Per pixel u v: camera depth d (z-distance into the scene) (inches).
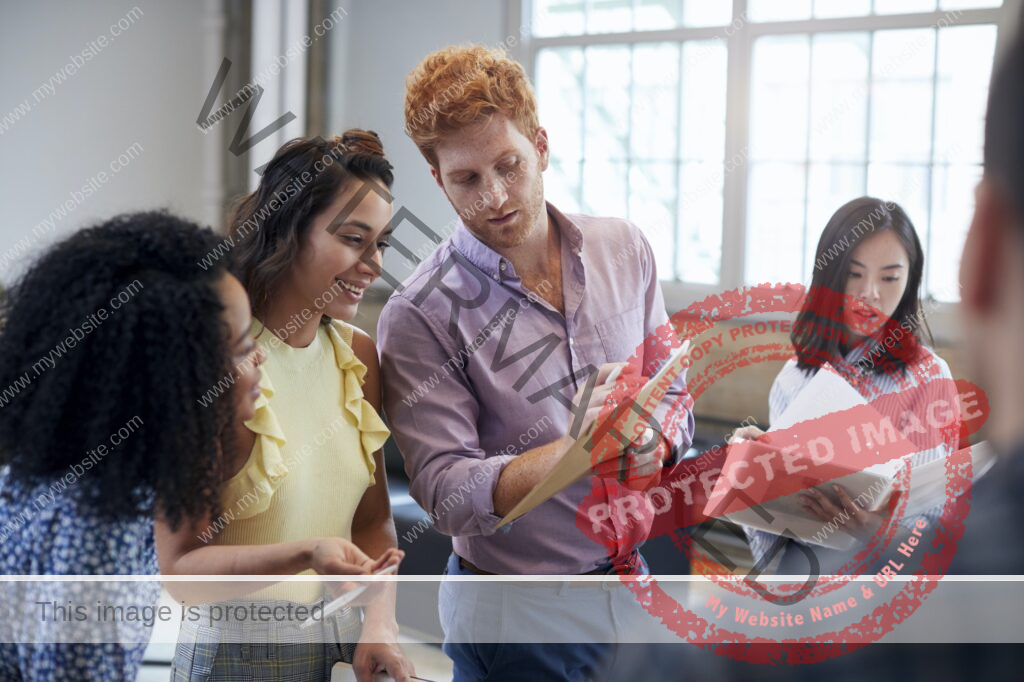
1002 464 15.4
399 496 137.3
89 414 42.8
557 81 192.4
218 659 54.3
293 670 55.3
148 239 46.0
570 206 193.0
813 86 164.2
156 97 208.7
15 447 42.7
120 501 42.4
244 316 48.1
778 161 169.0
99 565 43.8
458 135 62.5
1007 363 11.7
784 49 166.9
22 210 221.9
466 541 68.4
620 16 184.4
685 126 178.7
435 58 64.1
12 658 45.2
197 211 204.4
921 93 153.0
